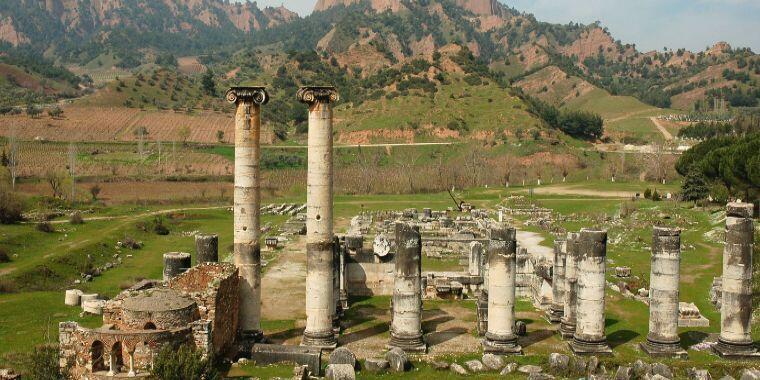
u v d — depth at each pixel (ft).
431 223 308.81
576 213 350.64
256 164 128.26
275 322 148.77
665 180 492.54
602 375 113.50
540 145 615.16
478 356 124.26
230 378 107.34
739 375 116.26
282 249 249.55
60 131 655.35
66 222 312.91
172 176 488.44
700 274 201.87
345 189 478.59
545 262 183.42
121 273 221.46
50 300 172.45
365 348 130.00
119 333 101.30
